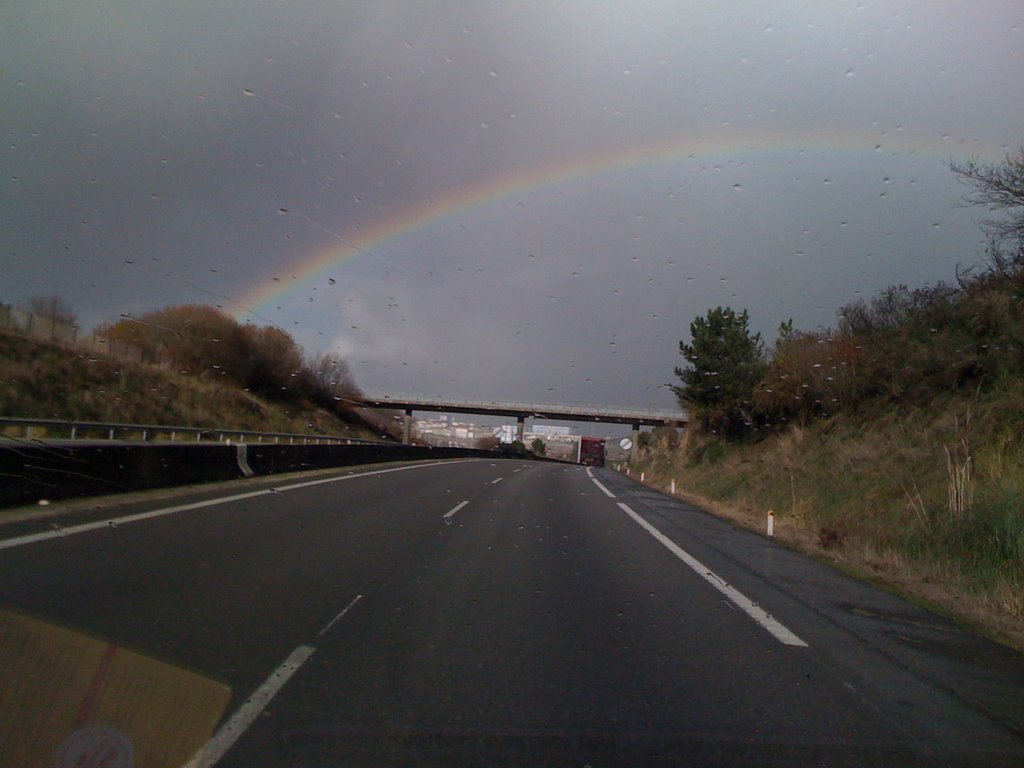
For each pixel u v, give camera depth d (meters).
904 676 6.88
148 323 45.19
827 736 5.49
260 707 5.63
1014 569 11.70
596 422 62.97
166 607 8.02
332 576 10.09
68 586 8.52
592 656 7.18
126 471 16.30
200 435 37.38
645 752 5.15
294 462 25.73
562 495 25.20
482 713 5.70
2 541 10.56
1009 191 24.16
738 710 5.93
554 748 5.17
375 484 24.06
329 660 6.72
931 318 27.89
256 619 7.86
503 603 9.16
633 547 14.11
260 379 48.47
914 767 5.06
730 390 39.75
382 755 4.98
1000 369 22.45
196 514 14.44
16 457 13.19
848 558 14.02
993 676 6.96
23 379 33.03
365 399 56.69
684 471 41.00
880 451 23.20
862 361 29.56
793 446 29.48
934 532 15.03
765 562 12.95
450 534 14.47
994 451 17.81
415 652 7.07
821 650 7.61
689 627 8.34
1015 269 25.55
